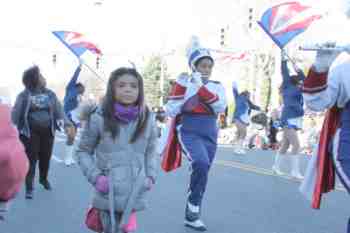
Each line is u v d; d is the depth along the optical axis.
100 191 3.95
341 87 4.20
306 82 4.34
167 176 10.60
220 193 8.86
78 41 12.55
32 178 8.09
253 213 7.41
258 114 20.36
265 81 41.53
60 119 8.27
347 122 4.20
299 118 10.64
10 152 3.88
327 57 4.25
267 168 12.21
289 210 7.65
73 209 7.44
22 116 7.91
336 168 4.22
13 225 6.52
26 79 7.98
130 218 4.09
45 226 6.50
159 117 22.06
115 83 4.00
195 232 6.32
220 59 22.02
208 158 6.33
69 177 10.27
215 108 6.35
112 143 3.97
